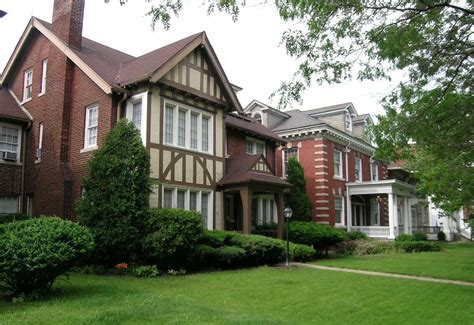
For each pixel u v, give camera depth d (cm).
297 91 956
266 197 2159
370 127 1075
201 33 1694
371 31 914
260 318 718
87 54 1745
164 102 1566
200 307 785
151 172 1403
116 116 1522
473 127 1036
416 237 2859
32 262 808
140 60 1736
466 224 4306
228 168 1852
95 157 1366
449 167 1251
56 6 1819
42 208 1677
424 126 1029
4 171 1752
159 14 832
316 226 2003
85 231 937
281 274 1298
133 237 1266
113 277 1170
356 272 1411
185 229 1282
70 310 745
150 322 679
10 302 820
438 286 1129
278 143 2406
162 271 1309
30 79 1911
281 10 869
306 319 753
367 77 1000
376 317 780
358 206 3127
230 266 1445
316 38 908
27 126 1830
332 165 2736
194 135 1709
